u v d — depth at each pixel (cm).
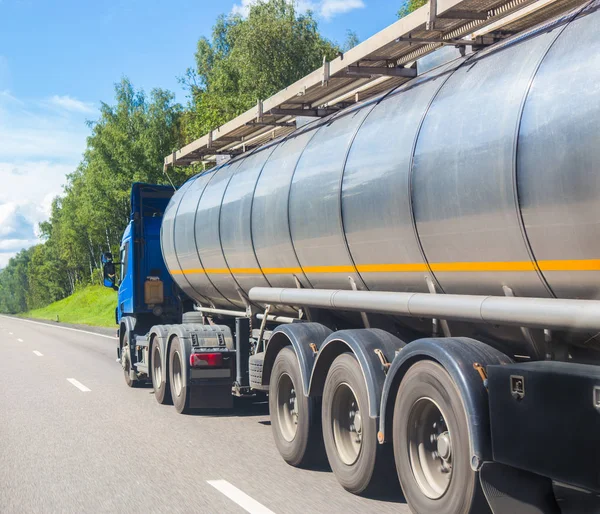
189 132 4022
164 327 1150
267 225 804
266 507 568
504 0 523
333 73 685
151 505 579
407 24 581
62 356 2173
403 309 582
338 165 668
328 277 717
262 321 943
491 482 449
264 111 840
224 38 5119
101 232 6812
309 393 674
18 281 18288
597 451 375
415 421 526
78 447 812
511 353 528
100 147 5369
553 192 432
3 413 1065
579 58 430
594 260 418
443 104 547
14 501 599
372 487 587
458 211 512
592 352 450
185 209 1096
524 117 455
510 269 481
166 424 957
